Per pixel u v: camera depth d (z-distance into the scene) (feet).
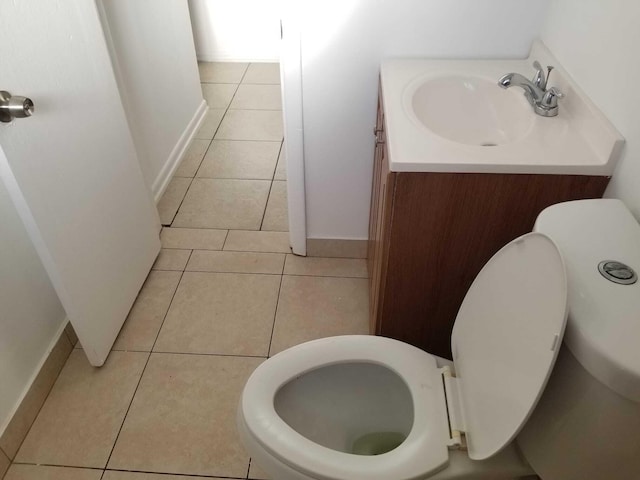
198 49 12.10
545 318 2.64
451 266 4.28
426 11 4.82
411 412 4.04
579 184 3.68
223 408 5.07
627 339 2.34
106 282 5.32
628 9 3.35
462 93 4.87
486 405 3.10
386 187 3.91
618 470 2.58
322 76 5.25
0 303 4.50
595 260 2.73
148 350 5.61
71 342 5.59
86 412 5.04
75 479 4.54
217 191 8.00
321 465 3.23
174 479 4.54
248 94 10.80
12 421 4.65
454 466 3.27
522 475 3.28
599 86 3.76
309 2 4.76
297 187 6.10
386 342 3.99
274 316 6.01
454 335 3.79
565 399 2.61
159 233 7.13
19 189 3.87
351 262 6.74
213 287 6.37
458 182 3.74
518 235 4.00
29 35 3.88
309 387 4.05
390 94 4.49
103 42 5.03
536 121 4.09
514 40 5.00
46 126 4.14
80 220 4.74
